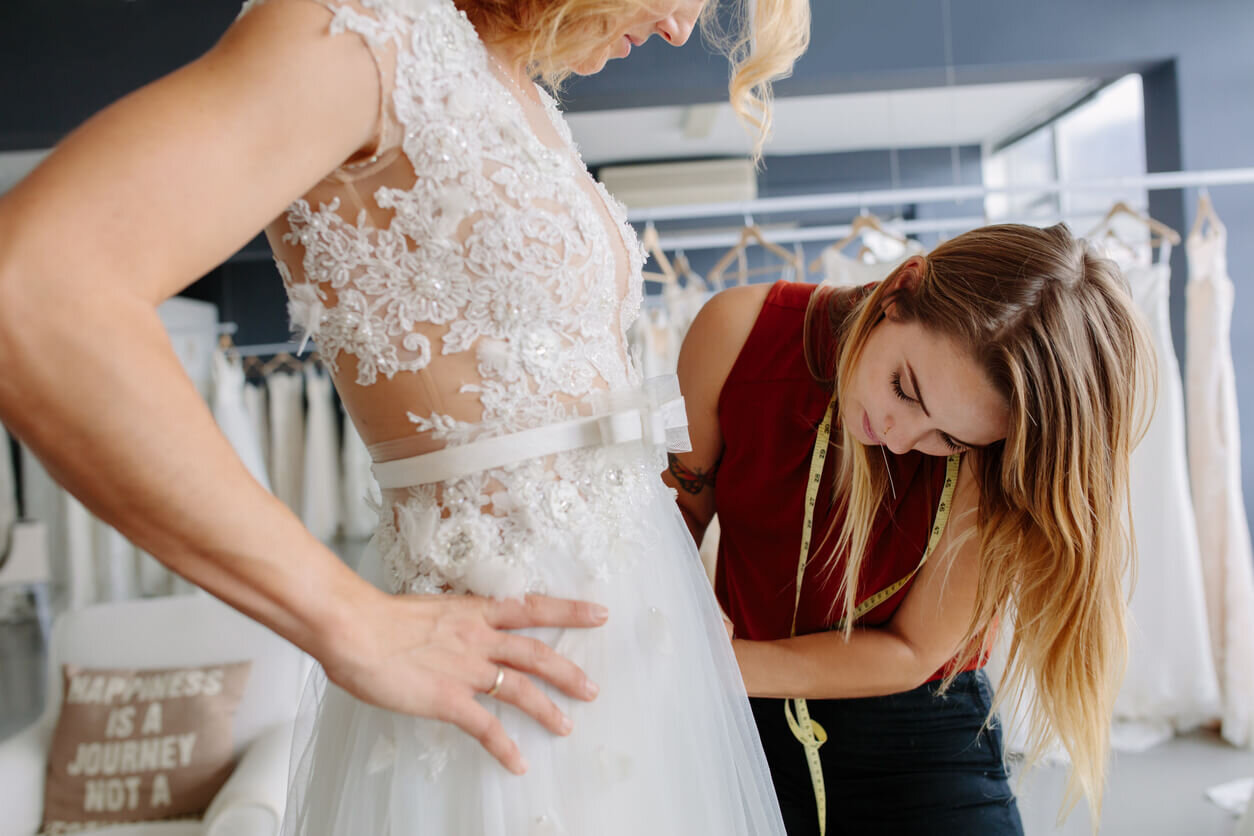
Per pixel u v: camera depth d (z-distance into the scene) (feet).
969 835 4.36
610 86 13.96
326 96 1.91
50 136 14.49
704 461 4.43
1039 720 4.04
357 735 2.50
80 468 1.66
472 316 2.29
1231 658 11.09
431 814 2.31
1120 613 3.66
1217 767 10.36
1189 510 11.17
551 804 2.28
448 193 2.15
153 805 7.50
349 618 1.95
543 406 2.39
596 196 2.69
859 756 4.42
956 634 4.12
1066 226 3.53
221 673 8.07
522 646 2.25
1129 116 19.38
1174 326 13.76
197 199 1.71
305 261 2.25
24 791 7.54
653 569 2.61
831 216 27.84
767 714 4.58
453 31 2.20
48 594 22.89
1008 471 3.44
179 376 1.73
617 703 2.39
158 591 19.72
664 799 2.40
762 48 3.30
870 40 14.05
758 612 4.50
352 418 2.53
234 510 1.78
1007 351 3.21
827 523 4.17
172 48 14.44
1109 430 3.41
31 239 1.54
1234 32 13.71
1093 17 13.83
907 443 3.58
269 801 6.66
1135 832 8.89
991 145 26.81
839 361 3.76
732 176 27.37
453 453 2.33
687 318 11.55
